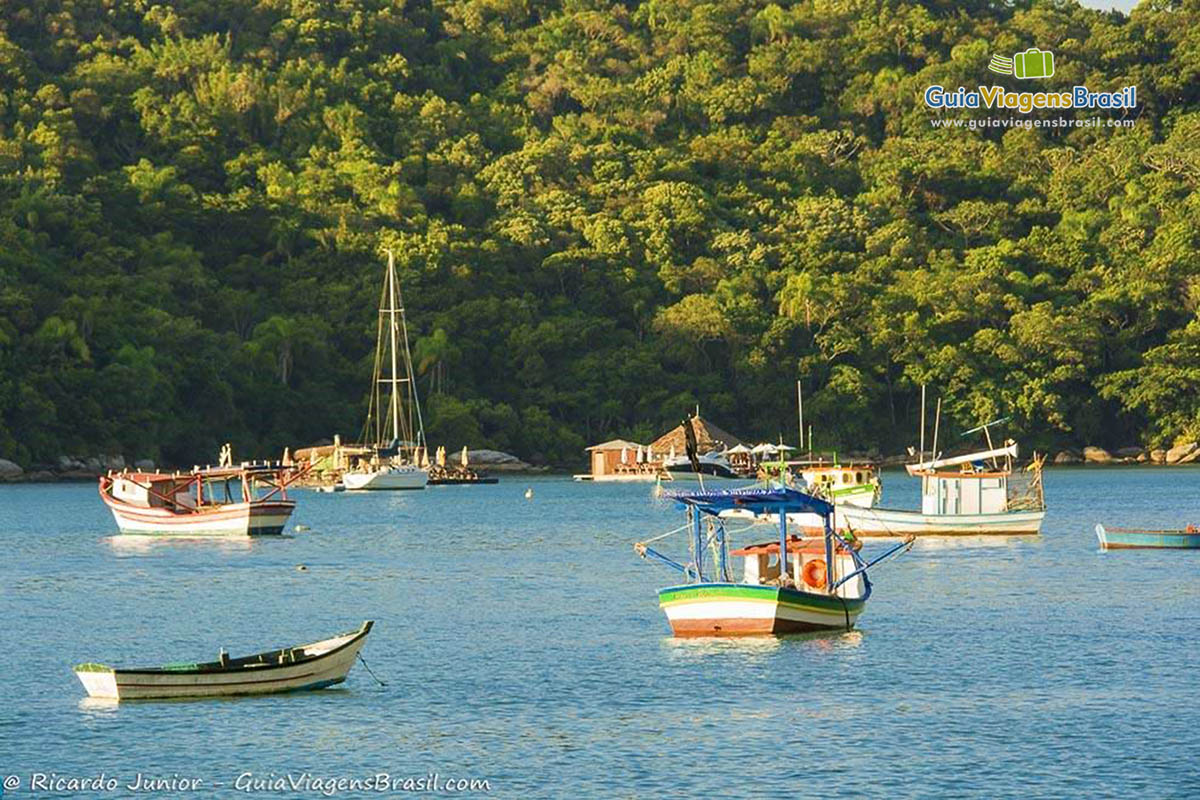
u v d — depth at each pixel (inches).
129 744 7347.4
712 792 6555.1
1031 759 6953.7
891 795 6481.3
